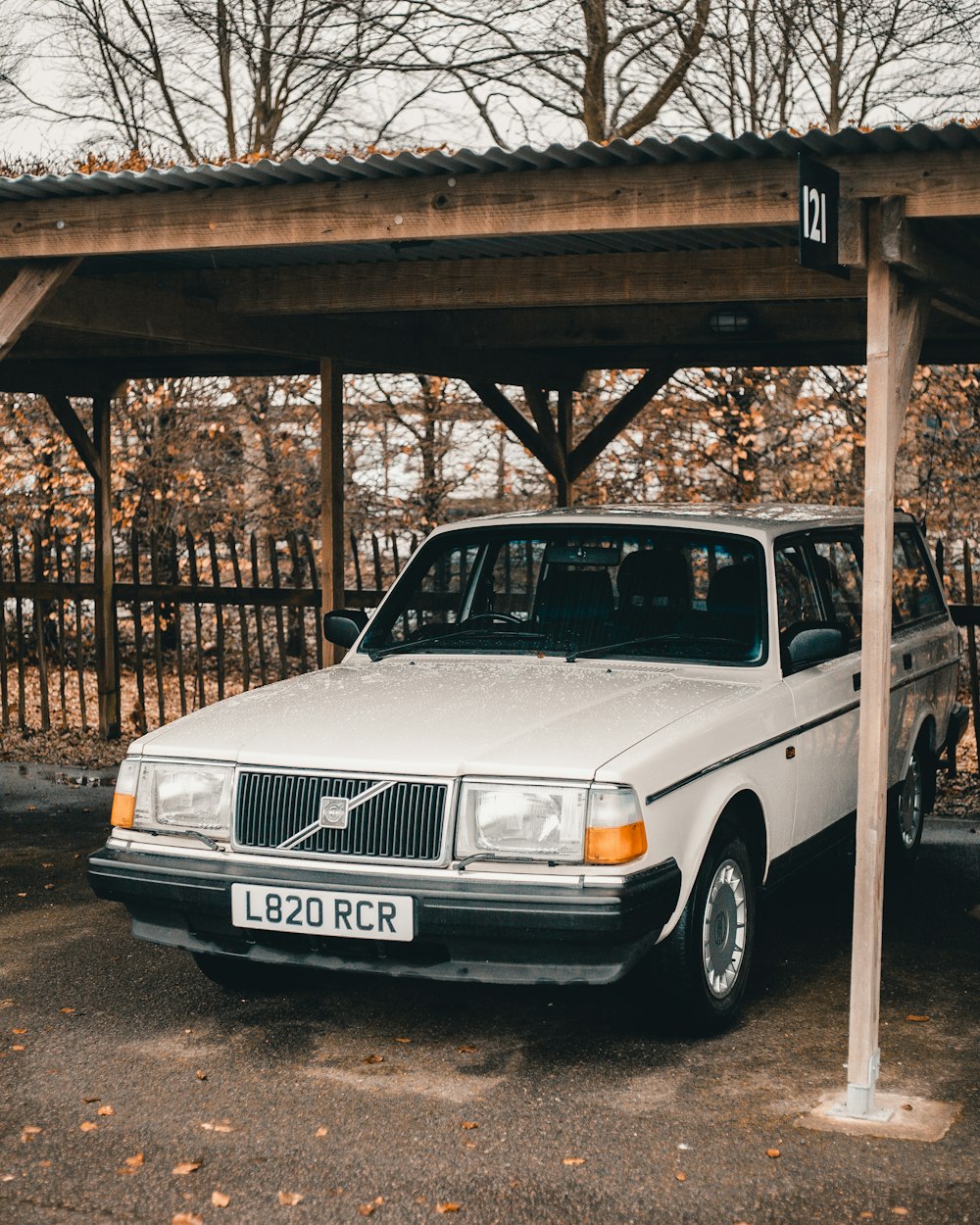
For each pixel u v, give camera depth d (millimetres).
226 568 16859
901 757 7355
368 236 5840
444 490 15984
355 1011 5590
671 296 8023
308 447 16375
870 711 4672
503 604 6441
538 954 4703
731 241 6863
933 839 8695
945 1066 5008
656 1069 4973
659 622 6121
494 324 10203
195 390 16359
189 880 4977
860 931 4609
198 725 5391
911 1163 4230
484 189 5625
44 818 9320
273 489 16531
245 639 11398
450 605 6574
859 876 4625
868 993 4586
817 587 6578
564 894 4594
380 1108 4660
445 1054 5137
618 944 4633
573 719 5121
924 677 7684
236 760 5035
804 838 6062
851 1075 4602
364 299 8531
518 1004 5660
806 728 5965
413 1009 5605
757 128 16766
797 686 5945
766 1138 4410
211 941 5102
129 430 16766
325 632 6754
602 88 17250
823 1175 4160
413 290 8453
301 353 9328
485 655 6211
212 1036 5344
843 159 4789
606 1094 4762
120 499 16359
